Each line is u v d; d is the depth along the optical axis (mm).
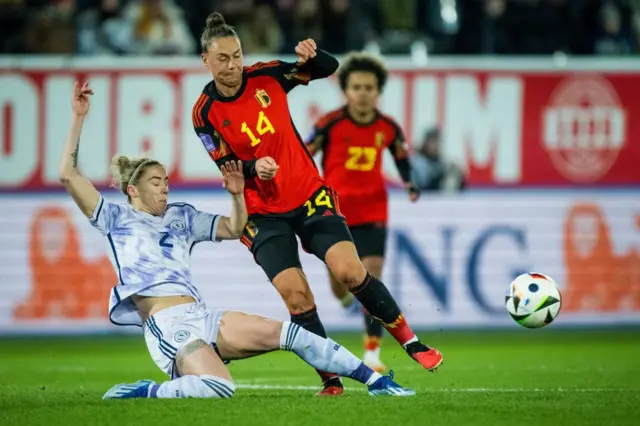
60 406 22188
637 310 52969
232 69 23859
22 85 51594
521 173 52719
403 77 52281
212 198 51781
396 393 23281
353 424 19469
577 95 52688
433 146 52219
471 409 21359
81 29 55406
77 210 52000
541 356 40375
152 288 23359
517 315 25234
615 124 52750
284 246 24344
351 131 33750
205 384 22281
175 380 22531
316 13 55875
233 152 24844
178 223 24469
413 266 52219
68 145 23922
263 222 24703
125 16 55844
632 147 52812
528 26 57469
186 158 51812
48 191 51906
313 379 31594
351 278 23688
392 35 56219
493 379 31094
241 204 23984
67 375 34156
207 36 24047
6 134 51625
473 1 58094
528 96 52594
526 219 52750
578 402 22656
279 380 31266
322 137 33875
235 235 24547
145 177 24266
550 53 57344
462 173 52594
